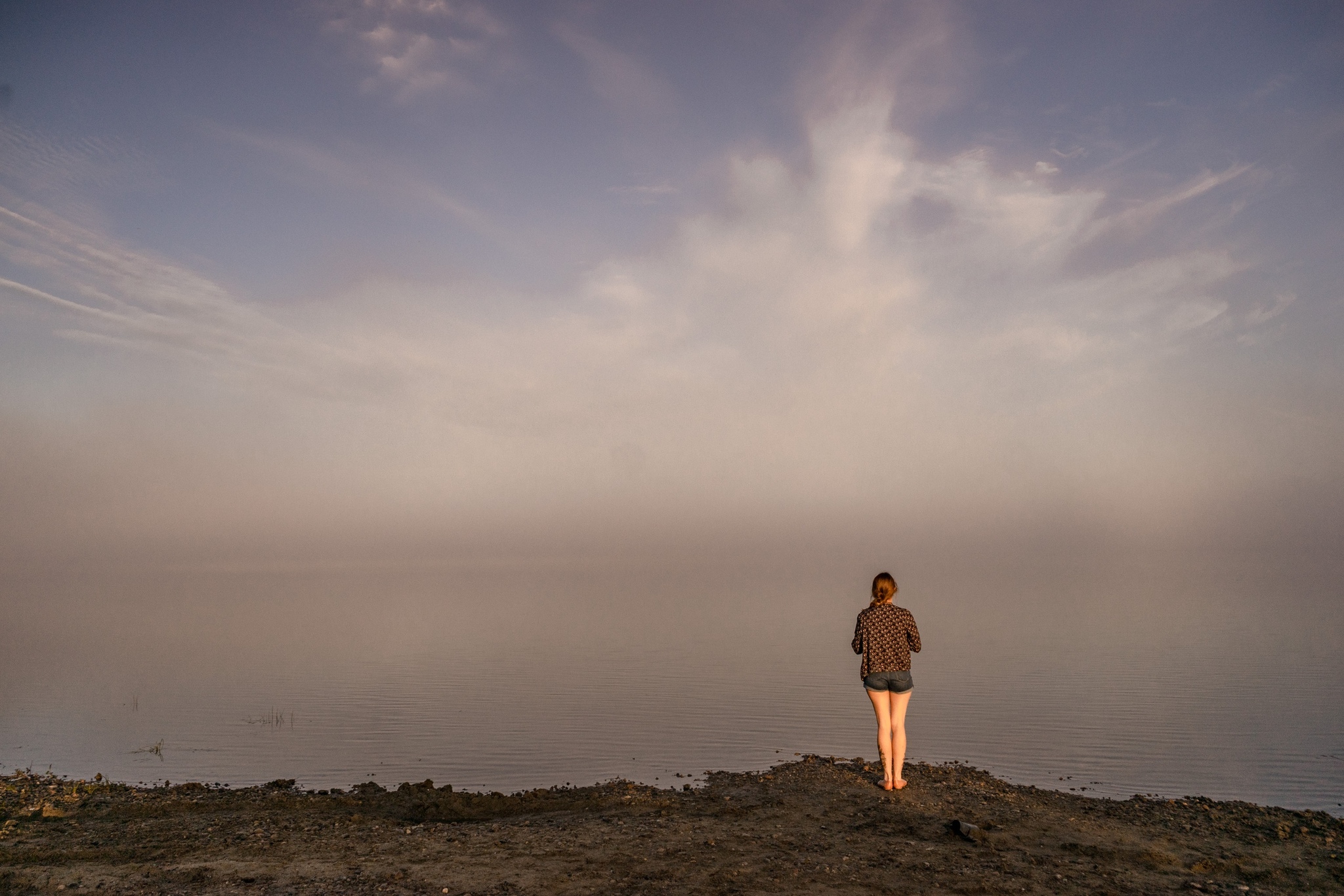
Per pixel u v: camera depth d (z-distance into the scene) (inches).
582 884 258.1
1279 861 277.0
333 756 748.6
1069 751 764.6
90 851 295.7
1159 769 688.4
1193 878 262.4
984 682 1291.8
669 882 259.9
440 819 364.5
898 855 283.7
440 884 258.8
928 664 1545.3
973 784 388.8
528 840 305.6
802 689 1225.4
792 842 299.6
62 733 881.5
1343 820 330.0
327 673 1504.7
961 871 267.0
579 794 405.1
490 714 1011.9
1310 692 1165.1
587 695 1197.1
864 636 378.6
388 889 254.5
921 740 825.5
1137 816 335.9
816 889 251.4
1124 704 1066.1
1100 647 1847.9
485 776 653.9
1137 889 250.7
